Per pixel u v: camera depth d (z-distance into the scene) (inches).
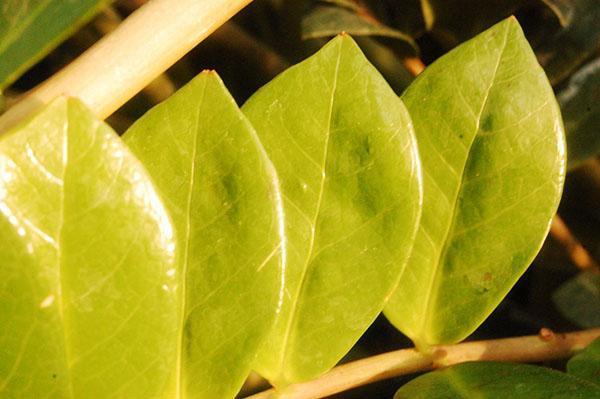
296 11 21.5
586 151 19.1
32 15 14.8
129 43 14.7
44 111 13.7
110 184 13.9
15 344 13.9
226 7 14.9
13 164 13.6
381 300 15.3
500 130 15.6
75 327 14.0
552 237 19.9
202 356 14.7
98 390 14.1
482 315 15.8
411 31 19.1
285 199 15.2
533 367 15.5
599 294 19.7
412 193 15.2
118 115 20.6
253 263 14.7
